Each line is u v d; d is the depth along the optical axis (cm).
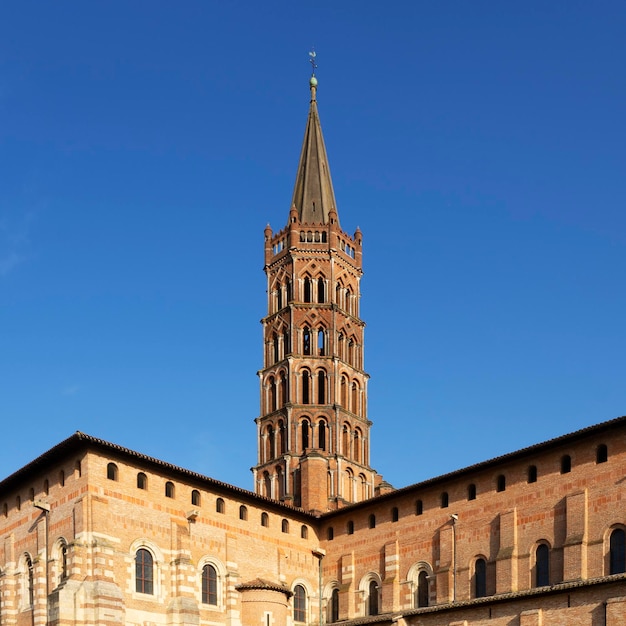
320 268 11475
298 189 12169
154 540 7731
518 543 7662
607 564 7000
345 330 11356
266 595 8250
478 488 8138
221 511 8456
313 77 12938
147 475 7875
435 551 8325
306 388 11056
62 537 7519
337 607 9075
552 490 7550
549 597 7088
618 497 7075
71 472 7625
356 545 9075
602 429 7281
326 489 10250
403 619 8106
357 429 11112
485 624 7488
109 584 7200
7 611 7938
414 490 8650
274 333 11394
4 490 8419
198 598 7900
